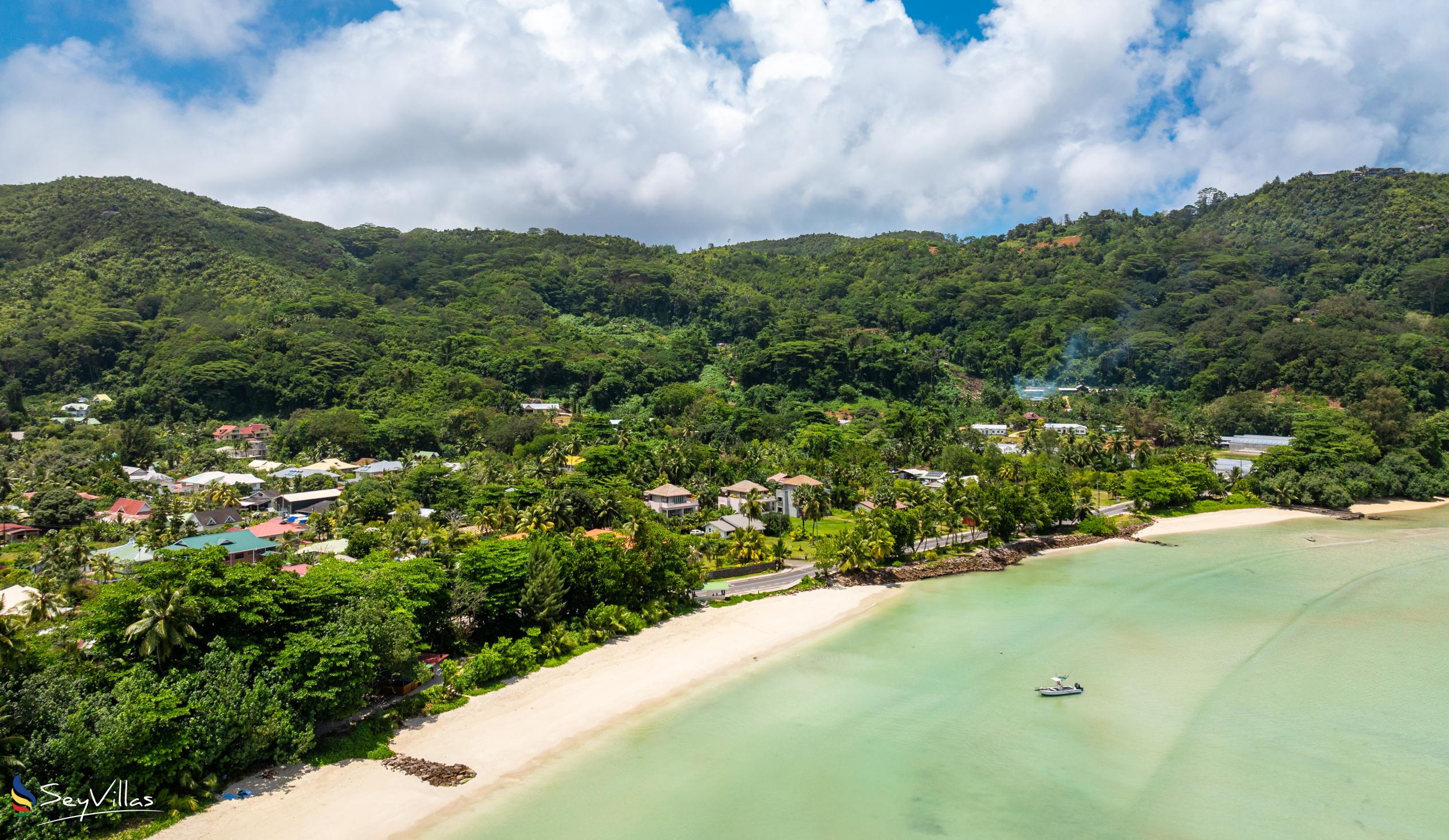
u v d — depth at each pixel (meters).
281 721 51.31
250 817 46.12
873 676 70.38
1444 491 166.75
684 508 134.25
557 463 158.38
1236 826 46.31
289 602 57.25
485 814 47.53
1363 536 130.75
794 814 47.75
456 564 78.50
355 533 106.88
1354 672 69.69
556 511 112.62
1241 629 82.00
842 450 193.62
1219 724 59.72
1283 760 54.03
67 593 79.38
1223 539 129.75
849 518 140.38
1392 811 47.66
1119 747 56.34
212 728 48.31
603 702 64.38
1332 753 55.00
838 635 81.56
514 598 76.12
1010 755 55.28
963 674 70.56
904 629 83.56
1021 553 119.00
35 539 114.19
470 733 58.41
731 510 130.75
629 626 81.19
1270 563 111.50
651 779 51.91
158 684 48.25
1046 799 49.41
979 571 109.25
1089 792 50.25
